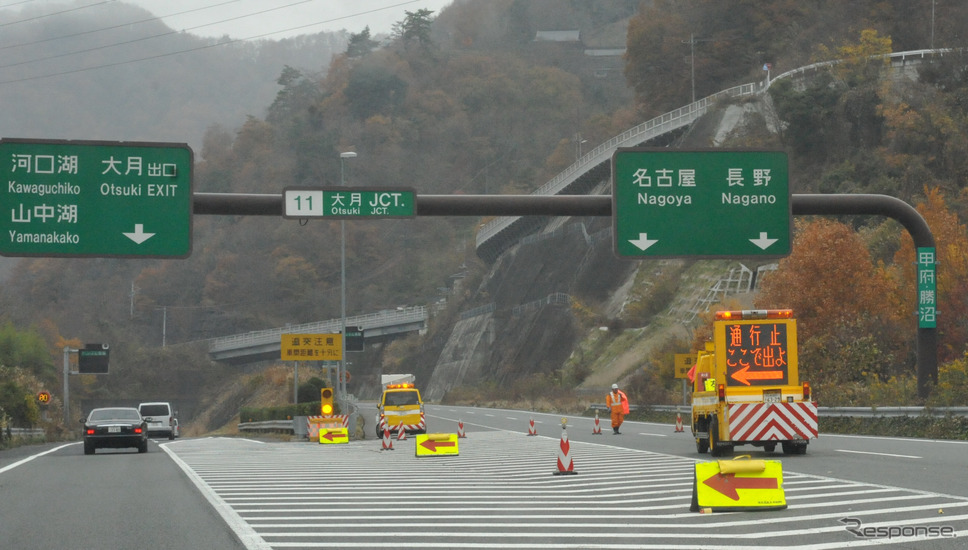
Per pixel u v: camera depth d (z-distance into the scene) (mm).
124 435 31406
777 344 20781
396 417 42062
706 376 22250
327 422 40344
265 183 181750
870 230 59938
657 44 116812
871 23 92938
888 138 73438
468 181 180375
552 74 198250
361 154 182625
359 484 17375
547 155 181125
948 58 74562
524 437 34781
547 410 69500
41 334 126188
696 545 9727
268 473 20344
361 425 50000
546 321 93500
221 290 160250
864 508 12039
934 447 22297
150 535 10969
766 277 46031
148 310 159125
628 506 13195
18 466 23938
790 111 78625
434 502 14133
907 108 71312
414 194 22562
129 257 21656
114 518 12578
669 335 73312
